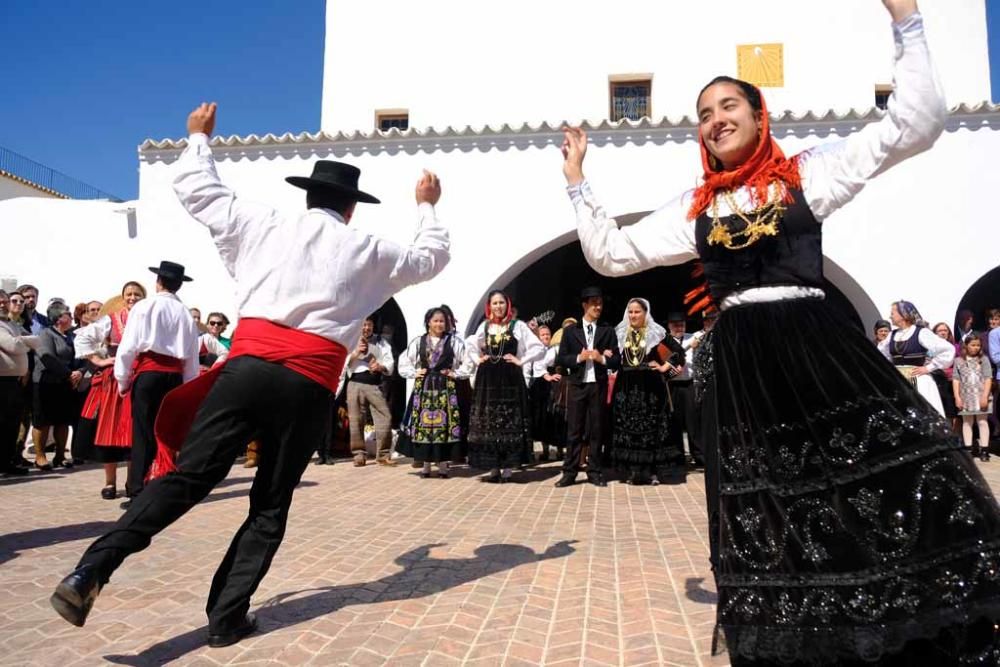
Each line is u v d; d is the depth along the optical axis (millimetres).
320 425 2762
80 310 9367
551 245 9695
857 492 1619
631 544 4273
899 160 1811
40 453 7590
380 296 2896
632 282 14430
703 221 2072
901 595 1521
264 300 2660
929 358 6984
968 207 8961
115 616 2959
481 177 9727
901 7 1758
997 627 1496
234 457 2652
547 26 13273
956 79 12422
